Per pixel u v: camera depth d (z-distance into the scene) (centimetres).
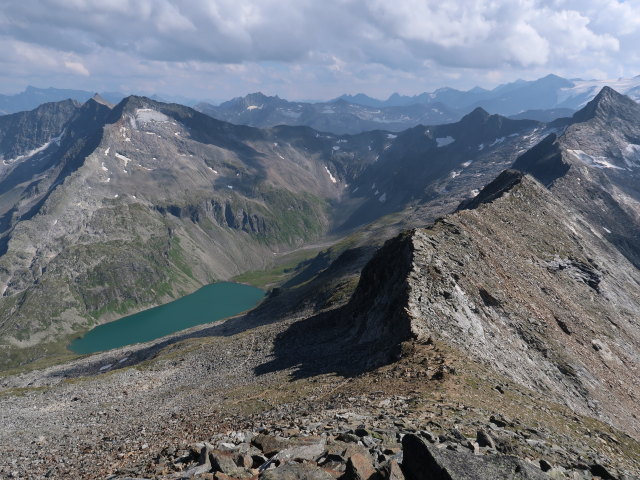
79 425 5828
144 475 1781
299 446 1595
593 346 7144
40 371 16662
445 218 8238
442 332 4862
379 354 4716
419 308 5188
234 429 3275
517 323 6153
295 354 7269
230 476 1419
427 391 3073
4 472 3547
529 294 7375
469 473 1214
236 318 18325
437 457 1252
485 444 1884
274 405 4038
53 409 7212
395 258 6994
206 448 1722
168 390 7481
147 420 5284
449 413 2503
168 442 3412
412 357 4066
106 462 3105
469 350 4722
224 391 6088
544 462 1717
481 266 6981
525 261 8912
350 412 2578
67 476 2911
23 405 7688
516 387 3784
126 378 8944
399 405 2758
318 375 5166
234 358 8456
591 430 3175
